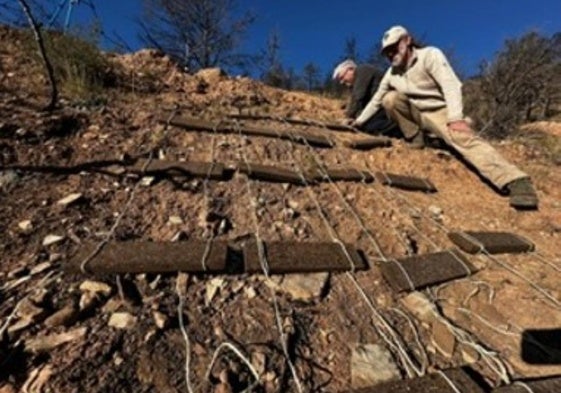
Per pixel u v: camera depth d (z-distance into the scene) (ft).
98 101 10.27
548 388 3.97
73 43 11.63
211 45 44.16
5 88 9.32
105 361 3.79
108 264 4.83
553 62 26.20
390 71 11.25
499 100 23.25
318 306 4.98
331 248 6.03
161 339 4.12
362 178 8.94
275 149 9.89
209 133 10.07
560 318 5.28
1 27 12.53
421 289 5.58
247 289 5.02
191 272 5.09
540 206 9.14
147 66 15.49
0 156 6.71
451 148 11.43
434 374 4.03
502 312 5.32
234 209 6.88
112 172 7.20
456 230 7.50
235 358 4.08
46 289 4.46
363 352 4.39
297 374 4.03
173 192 7.00
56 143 7.67
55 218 5.71
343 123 13.71
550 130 23.84
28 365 3.65
